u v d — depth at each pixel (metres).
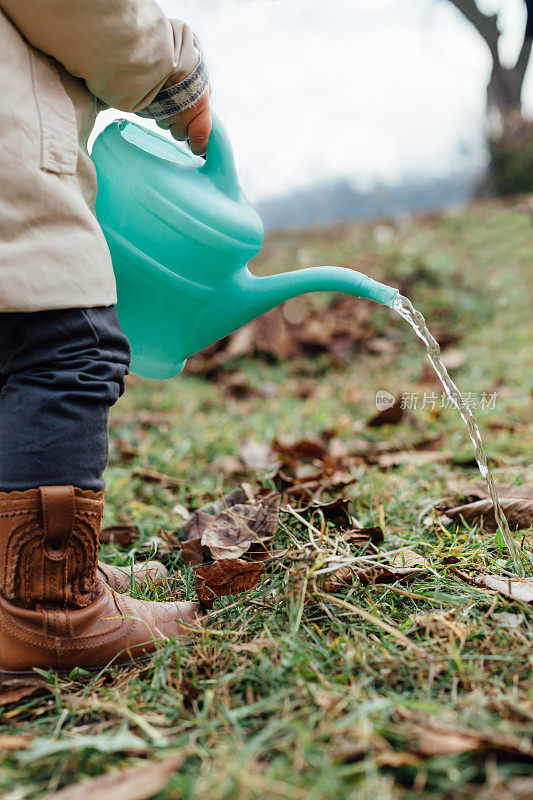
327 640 1.34
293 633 1.33
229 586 1.55
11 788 1.01
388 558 1.67
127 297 1.50
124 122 1.53
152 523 2.19
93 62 1.29
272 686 1.21
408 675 1.22
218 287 1.52
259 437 3.18
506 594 1.47
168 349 1.56
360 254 6.40
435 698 1.16
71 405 1.26
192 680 1.24
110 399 1.31
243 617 1.46
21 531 1.28
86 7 1.23
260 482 2.41
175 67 1.39
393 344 4.76
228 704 1.18
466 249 6.82
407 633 1.35
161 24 1.34
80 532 1.31
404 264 5.68
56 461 1.26
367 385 4.10
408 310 1.60
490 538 1.80
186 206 1.44
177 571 1.83
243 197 1.57
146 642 1.40
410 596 1.47
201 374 4.56
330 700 1.12
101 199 1.47
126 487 2.56
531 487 2.15
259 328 4.79
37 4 1.22
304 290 1.57
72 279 1.24
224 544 1.73
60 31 1.25
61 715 1.19
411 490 2.30
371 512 2.06
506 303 5.39
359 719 1.06
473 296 5.46
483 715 1.08
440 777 0.96
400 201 13.52
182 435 3.23
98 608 1.38
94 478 1.31
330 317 5.01
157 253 1.46
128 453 2.94
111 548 2.01
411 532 1.95
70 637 1.33
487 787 0.93
